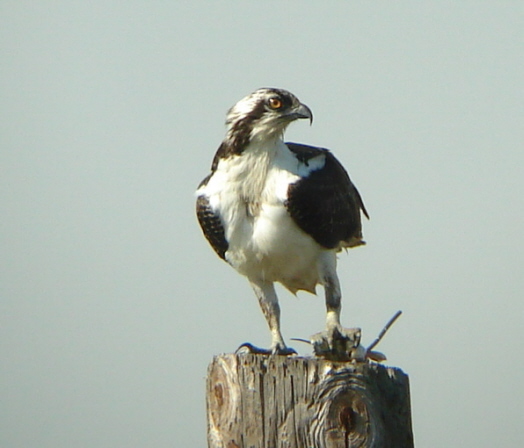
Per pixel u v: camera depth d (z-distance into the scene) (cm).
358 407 934
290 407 934
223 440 952
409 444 959
